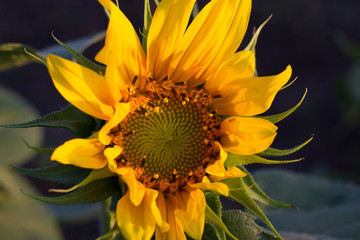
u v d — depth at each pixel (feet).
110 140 1.73
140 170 1.82
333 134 3.59
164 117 1.83
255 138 1.74
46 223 2.44
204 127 1.83
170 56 1.79
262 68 3.80
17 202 2.43
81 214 2.67
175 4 1.73
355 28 3.98
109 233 1.70
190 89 1.84
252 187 1.76
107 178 1.74
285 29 3.92
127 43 1.73
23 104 2.65
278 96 3.69
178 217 1.75
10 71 3.38
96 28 3.68
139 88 1.82
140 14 3.70
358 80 3.59
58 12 3.66
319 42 3.89
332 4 4.02
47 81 3.44
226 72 1.79
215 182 1.71
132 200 1.66
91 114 1.70
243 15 1.76
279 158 3.43
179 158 1.83
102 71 1.71
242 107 1.80
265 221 1.71
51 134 3.16
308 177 2.45
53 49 2.09
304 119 3.62
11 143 2.60
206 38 1.78
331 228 2.31
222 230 1.73
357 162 3.50
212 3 1.74
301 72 3.82
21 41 3.53
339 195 2.43
